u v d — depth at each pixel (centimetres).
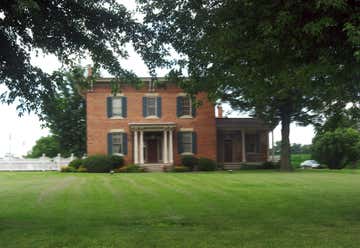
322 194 1695
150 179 2591
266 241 827
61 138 5022
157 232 934
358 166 4312
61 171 3706
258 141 4391
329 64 864
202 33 1168
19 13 902
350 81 1032
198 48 1159
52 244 825
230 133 4334
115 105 3903
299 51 883
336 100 1348
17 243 837
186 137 3953
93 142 3866
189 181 2402
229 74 1200
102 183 2323
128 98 3916
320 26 740
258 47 918
